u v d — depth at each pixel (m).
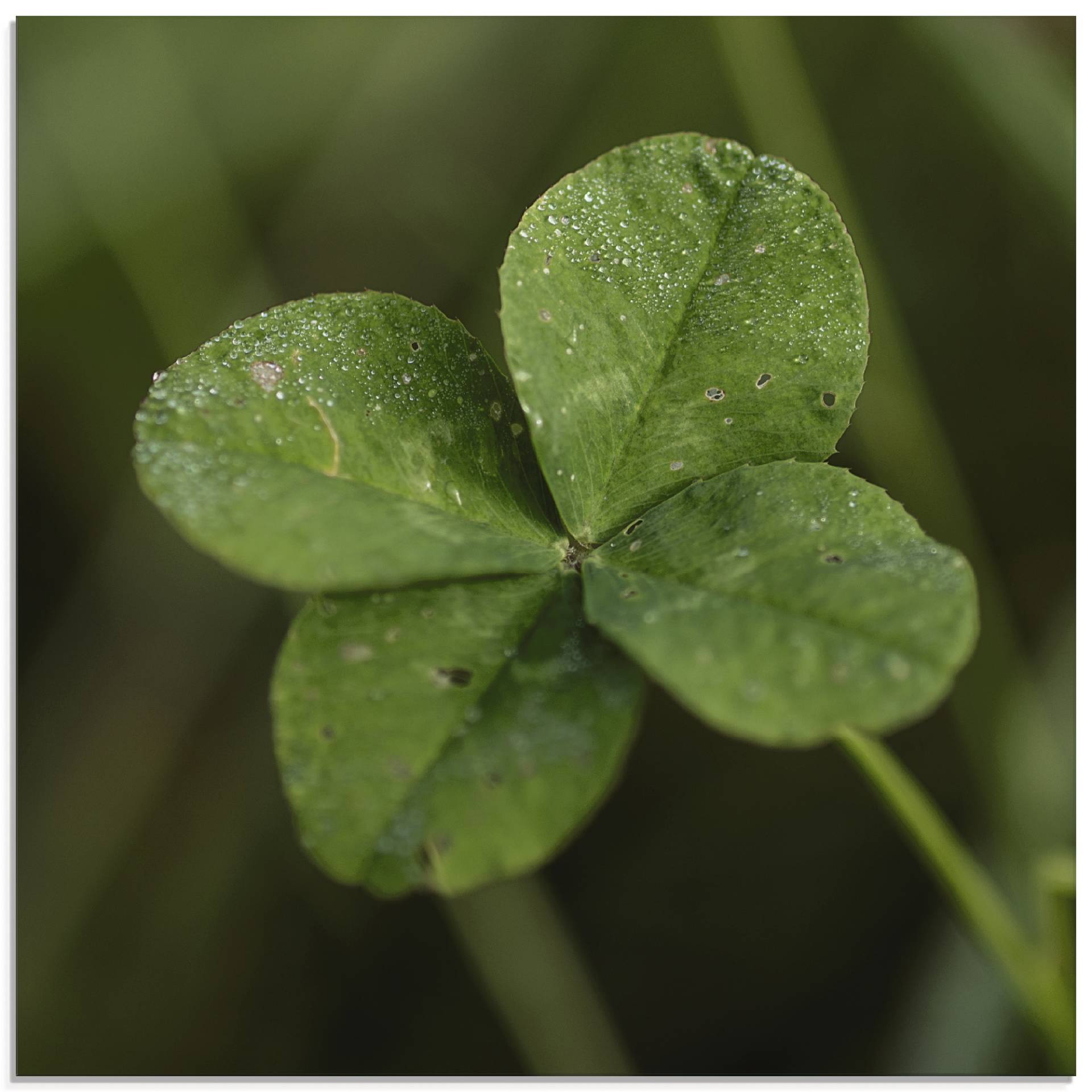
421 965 0.34
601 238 0.24
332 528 0.23
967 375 0.38
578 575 0.23
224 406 0.23
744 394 0.24
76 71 0.37
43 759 0.35
